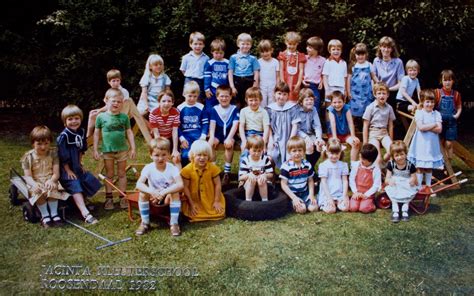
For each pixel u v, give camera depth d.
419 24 8.55
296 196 5.53
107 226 5.07
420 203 5.73
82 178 5.42
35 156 5.18
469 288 3.92
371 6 8.87
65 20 8.70
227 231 4.95
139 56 9.12
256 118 6.14
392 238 4.80
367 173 5.54
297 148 5.53
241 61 7.03
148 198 4.94
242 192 5.71
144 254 4.46
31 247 4.58
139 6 8.98
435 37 8.71
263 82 7.12
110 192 5.58
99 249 4.55
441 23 8.48
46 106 9.66
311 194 5.59
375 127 6.37
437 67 9.34
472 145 8.78
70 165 5.35
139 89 9.09
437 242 4.72
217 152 8.02
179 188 4.89
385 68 7.20
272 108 6.16
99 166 6.16
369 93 7.11
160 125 6.00
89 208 5.50
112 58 9.20
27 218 5.12
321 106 9.17
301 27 8.63
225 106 6.25
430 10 8.33
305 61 7.19
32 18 9.79
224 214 5.32
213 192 5.34
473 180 6.68
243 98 7.11
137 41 9.03
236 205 5.27
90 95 9.34
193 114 6.15
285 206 5.38
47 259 4.35
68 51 9.27
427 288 3.92
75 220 5.22
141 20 8.93
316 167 7.19
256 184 5.49
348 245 4.64
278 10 8.64
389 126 6.42
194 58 7.33
